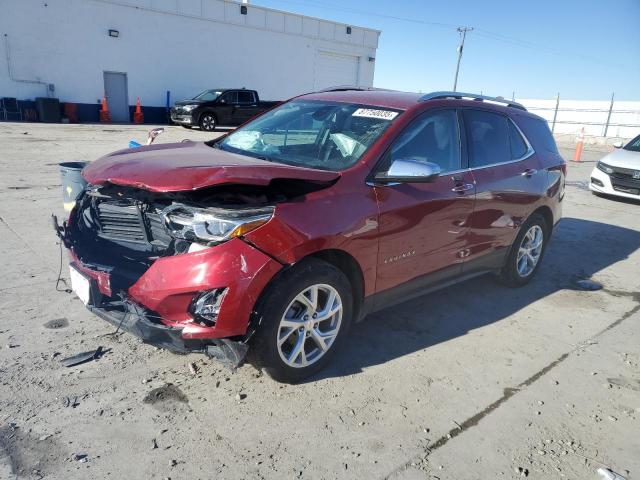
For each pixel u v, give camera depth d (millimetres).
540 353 3957
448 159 4074
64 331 3723
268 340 2980
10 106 22031
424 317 4461
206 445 2701
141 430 2775
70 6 22797
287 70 30484
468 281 5430
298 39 30359
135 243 3266
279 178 2955
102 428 2770
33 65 22469
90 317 3955
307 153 3779
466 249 4277
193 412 2953
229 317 2799
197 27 26516
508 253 4945
